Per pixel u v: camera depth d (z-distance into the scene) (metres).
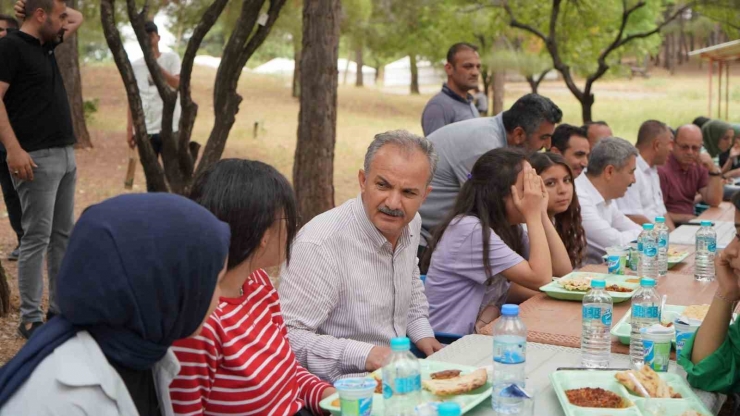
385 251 3.03
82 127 13.70
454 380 2.37
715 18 10.66
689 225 6.32
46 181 4.78
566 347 2.92
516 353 2.26
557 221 4.61
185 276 1.59
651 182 6.95
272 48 35.50
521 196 3.71
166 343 1.64
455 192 5.19
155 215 1.58
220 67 5.55
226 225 1.70
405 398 2.04
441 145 5.19
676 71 48.31
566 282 3.71
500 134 5.18
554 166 4.39
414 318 3.37
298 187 7.89
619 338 2.94
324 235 2.96
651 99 33.91
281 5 5.51
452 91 6.55
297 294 2.92
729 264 2.53
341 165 14.91
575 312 3.40
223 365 2.18
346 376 2.84
